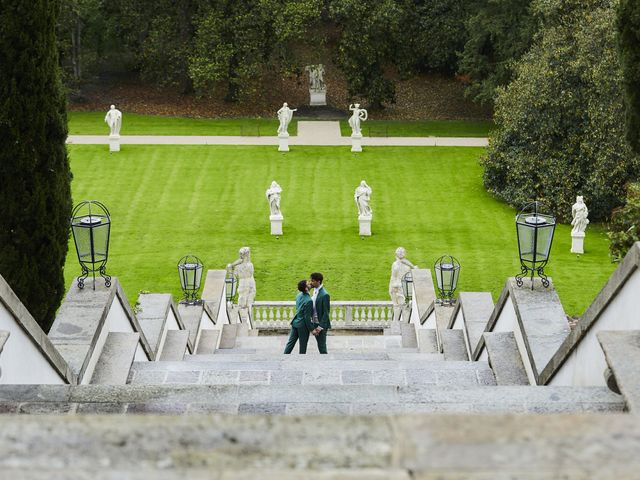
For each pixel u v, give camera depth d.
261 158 51.81
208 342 19.89
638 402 5.84
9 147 15.80
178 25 64.12
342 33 64.44
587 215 41.81
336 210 43.62
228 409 7.54
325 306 18.88
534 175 45.28
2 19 15.63
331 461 2.90
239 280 28.03
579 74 43.03
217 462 2.91
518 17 55.09
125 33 67.00
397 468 2.78
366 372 11.08
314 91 66.06
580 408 7.01
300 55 66.12
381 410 7.54
